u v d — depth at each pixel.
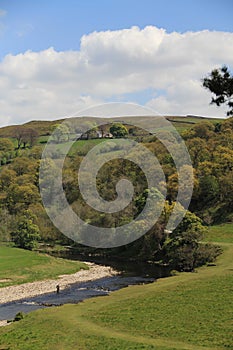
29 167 155.62
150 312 48.66
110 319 46.56
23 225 113.00
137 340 39.28
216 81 34.12
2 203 134.25
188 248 82.88
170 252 87.38
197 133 159.00
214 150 141.25
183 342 38.50
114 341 39.06
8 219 122.81
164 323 44.28
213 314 46.62
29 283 78.69
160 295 56.56
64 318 47.69
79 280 81.19
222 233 103.44
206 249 82.81
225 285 59.41
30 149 188.62
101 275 85.06
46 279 81.81
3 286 75.94
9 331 44.06
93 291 71.81
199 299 53.03
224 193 120.88
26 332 43.06
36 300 66.81
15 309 61.25
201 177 124.12
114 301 55.84
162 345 37.62
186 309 49.06
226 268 74.88
